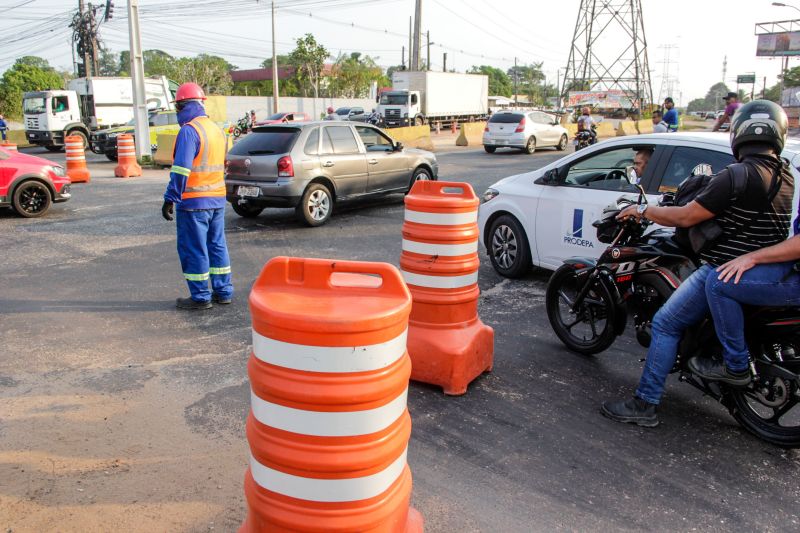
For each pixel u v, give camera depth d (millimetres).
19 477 3297
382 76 75188
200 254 5941
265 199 9836
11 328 5539
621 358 5004
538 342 5324
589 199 6207
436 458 3547
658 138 5812
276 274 2320
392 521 2205
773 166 3453
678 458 3592
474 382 4555
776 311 3502
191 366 4750
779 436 3689
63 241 9086
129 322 5715
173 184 5652
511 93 114500
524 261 6980
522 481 3340
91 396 4242
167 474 3340
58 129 27422
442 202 4297
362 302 2178
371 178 11062
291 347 2020
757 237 3482
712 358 3820
